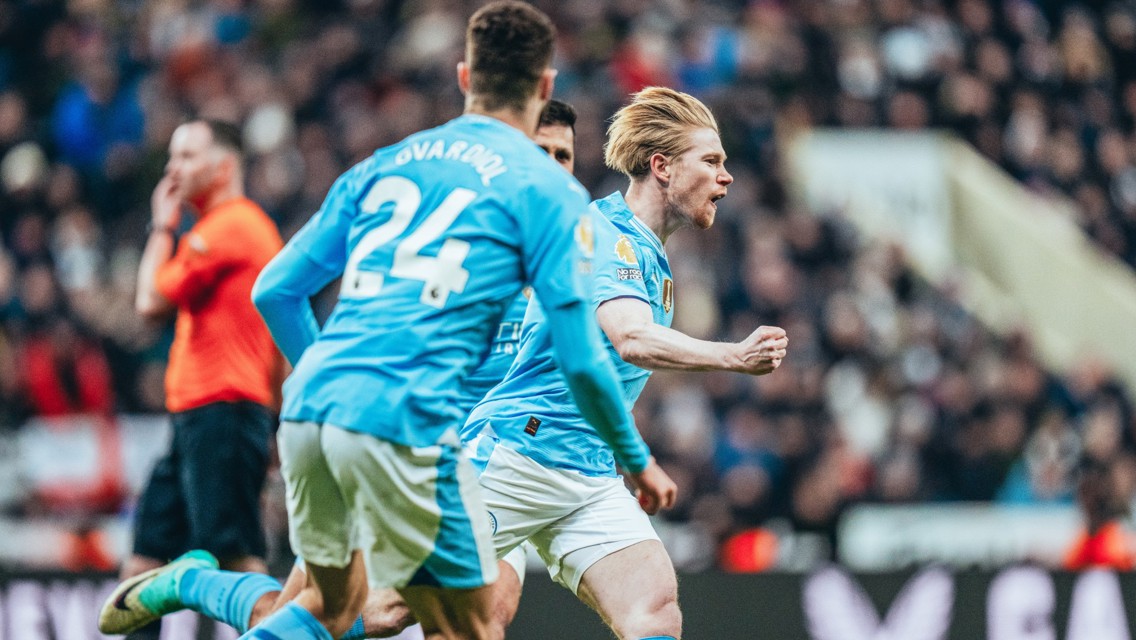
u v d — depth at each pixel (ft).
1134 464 122.31
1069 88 170.60
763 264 131.75
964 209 152.46
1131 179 166.30
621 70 147.33
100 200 137.69
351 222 45.14
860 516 110.11
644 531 53.31
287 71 148.15
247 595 52.54
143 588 55.67
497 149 43.83
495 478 53.16
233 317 64.44
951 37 165.58
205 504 63.16
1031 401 125.29
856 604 73.92
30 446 105.81
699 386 117.70
